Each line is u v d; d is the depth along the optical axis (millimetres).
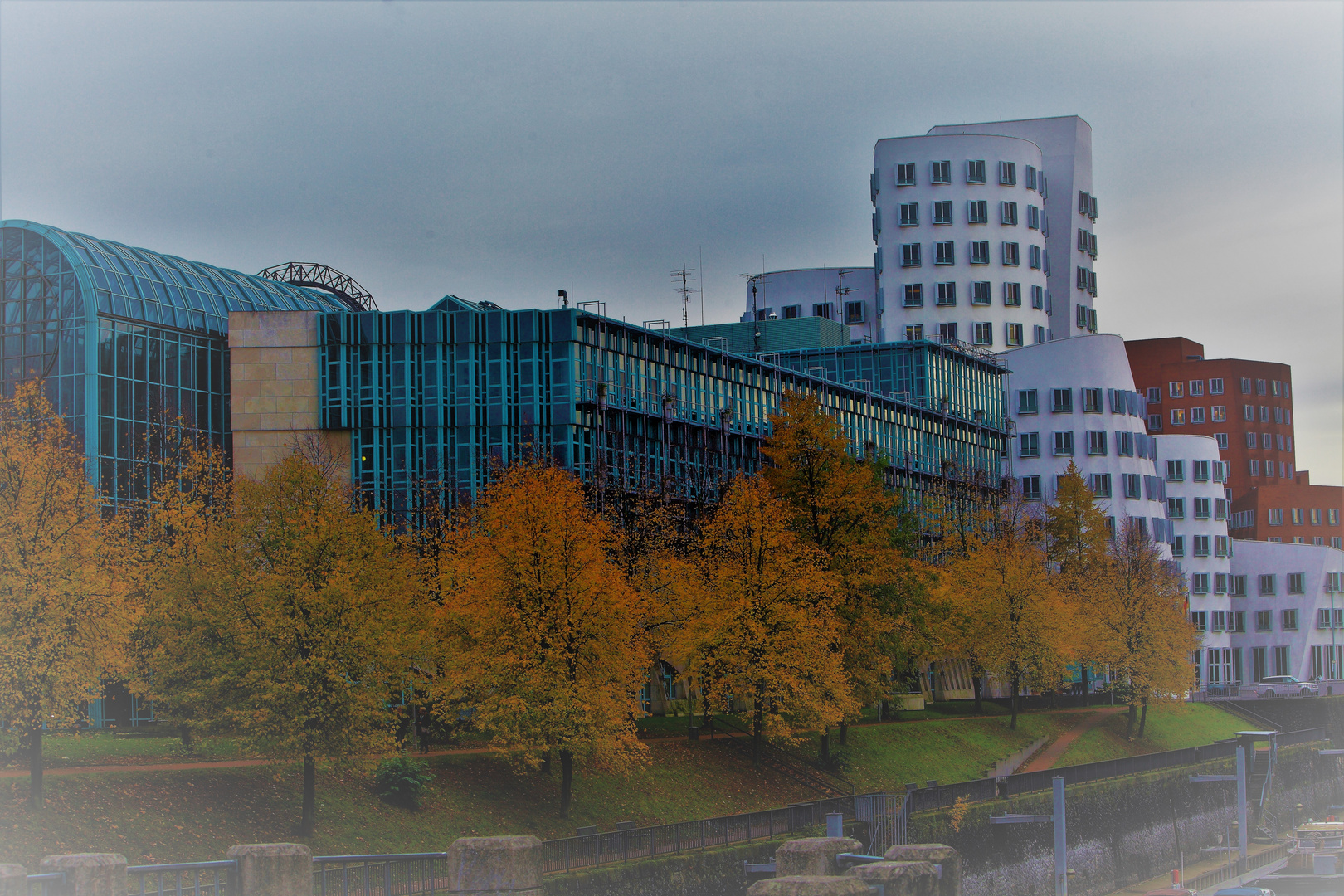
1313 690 132125
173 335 87500
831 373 129625
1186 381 189375
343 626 47969
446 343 85438
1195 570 152250
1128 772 79875
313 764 46906
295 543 48531
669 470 92562
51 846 38969
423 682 55969
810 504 72438
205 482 61719
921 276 148125
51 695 41875
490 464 72812
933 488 110312
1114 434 142625
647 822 56625
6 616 41812
